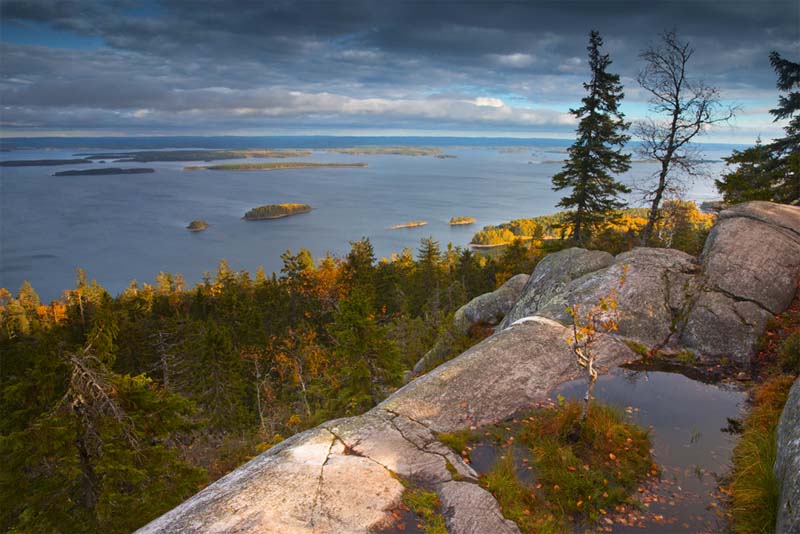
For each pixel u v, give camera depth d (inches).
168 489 443.2
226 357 1203.9
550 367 360.2
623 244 1122.7
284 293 2348.7
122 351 1299.2
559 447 266.2
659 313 419.2
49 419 395.2
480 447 277.6
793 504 183.6
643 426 295.3
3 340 788.0
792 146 901.8
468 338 714.2
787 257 442.3
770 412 276.4
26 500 403.5
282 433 866.8
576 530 218.5
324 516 213.9
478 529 211.8
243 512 213.0
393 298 2250.2
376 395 777.6
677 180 820.0
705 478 248.4
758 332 380.8
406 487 237.6
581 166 1019.9
